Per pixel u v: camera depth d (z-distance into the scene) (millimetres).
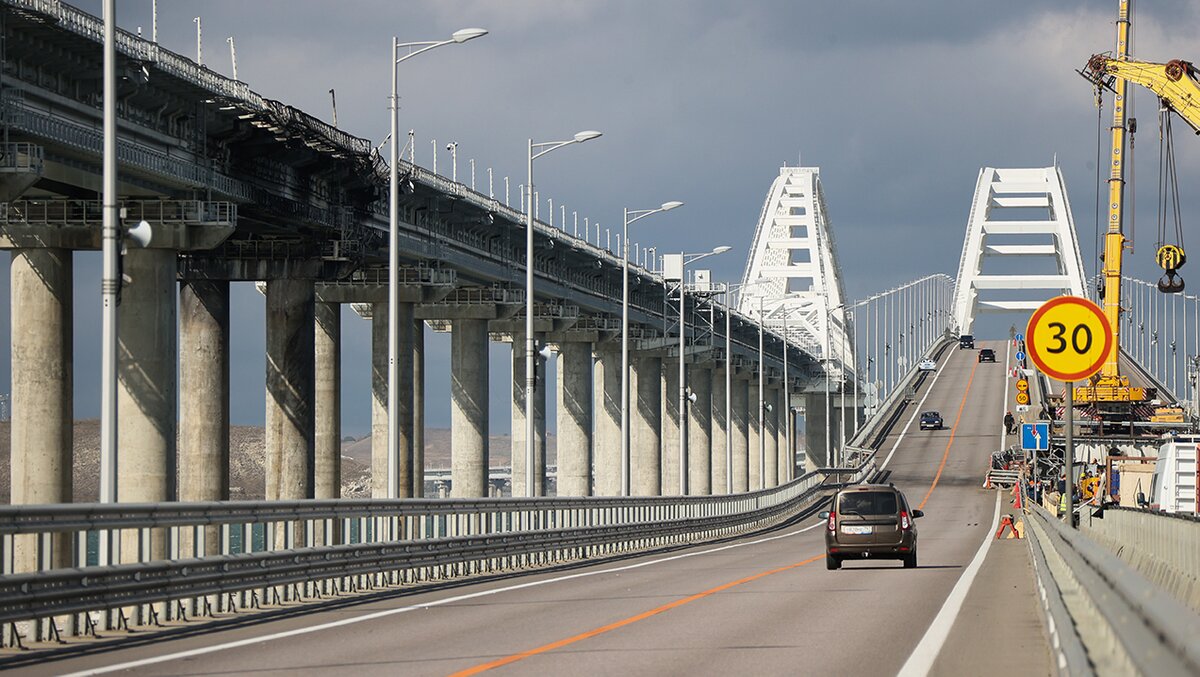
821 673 17656
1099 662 11508
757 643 21234
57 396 65562
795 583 35344
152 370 67188
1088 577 14539
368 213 87062
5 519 20266
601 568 44406
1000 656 19297
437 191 96438
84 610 21750
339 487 98438
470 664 18812
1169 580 30375
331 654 20141
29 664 19250
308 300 83750
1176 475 53188
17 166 54562
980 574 38938
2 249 65875
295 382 83188
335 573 31078
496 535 42375
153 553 57375
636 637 22266
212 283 82500
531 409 65188
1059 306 24938
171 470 67688
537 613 26953
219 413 81500
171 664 19047
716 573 40594
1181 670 7594
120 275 31312
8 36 54188
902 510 42156
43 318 65438
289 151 74562
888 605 28125
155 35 65062
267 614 26547
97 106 60500
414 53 53125
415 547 36031
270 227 79188
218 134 69625
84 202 65562
